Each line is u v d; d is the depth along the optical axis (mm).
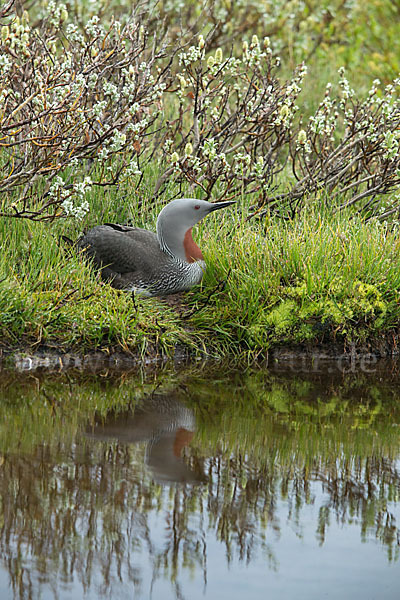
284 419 8914
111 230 11414
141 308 11242
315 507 6879
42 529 6348
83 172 12750
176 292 11461
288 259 11922
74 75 12047
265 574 5906
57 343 10703
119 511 6648
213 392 9797
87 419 8664
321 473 7523
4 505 6613
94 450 7793
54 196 11664
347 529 6559
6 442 7875
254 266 11805
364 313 11523
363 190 15125
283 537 6398
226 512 6727
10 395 9320
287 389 10016
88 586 5719
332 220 13055
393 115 13844
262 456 7855
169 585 5734
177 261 11266
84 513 6582
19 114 12023
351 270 11867
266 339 11352
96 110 11203
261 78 13688
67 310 10844
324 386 10188
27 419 8555
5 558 5969
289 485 7262
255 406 9336
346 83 14039
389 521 6699
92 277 11414
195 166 12719
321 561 6086
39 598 5547
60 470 7293
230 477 7363
